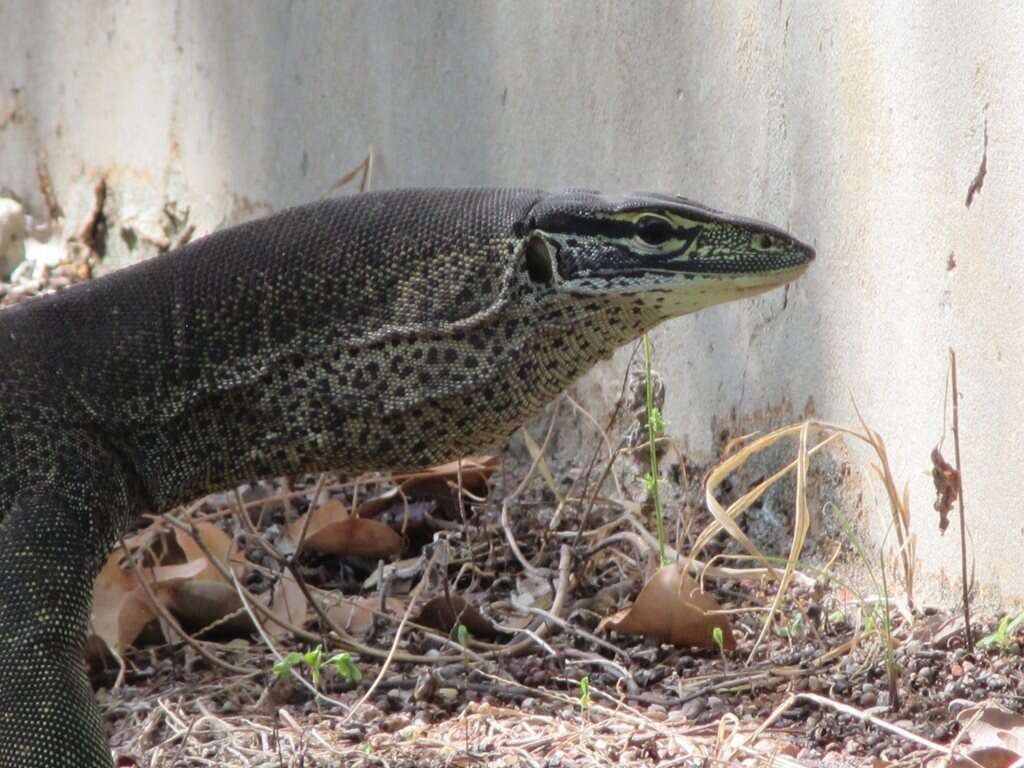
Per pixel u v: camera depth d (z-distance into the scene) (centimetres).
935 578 796
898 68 795
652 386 985
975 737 640
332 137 1297
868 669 731
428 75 1182
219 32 1437
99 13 1631
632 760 657
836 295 858
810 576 859
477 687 739
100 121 1652
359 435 684
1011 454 734
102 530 644
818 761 645
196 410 670
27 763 577
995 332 739
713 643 780
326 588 898
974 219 748
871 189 824
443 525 944
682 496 966
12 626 600
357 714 707
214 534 872
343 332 677
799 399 891
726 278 680
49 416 649
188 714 723
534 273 682
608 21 1015
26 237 1719
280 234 687
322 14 1293
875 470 775
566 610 838
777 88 890
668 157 980
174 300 675
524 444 1086
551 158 1076
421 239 682
